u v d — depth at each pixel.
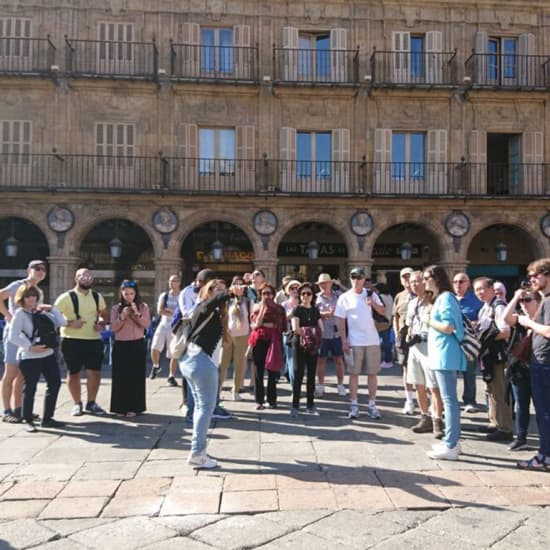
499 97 18.16
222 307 5.31
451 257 17.69
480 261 19.67
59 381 6.68
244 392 8.94
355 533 3.79
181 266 18.19
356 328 7.09
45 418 6.55
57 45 17.36
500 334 6.17
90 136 17.42
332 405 7.94
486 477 4.89
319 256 19.44
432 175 18.03
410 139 18.53
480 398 8.74
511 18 18.45
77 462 5.27
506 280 19.84
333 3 18.08
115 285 19.05
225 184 17.75
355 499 4.36
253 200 17.22
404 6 18.22
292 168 17.78
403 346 7.41
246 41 17.88
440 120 18.27
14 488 4.58
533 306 5.59
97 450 5.66
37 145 17.19
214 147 18.02
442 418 6.18
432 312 5.56
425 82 18.20
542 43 18.56
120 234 19.06
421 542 3.66
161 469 5.06
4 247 18.42
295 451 5.64
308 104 18.02
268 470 5.04
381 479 4.82
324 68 18.27
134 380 7.17
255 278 9.16
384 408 7.77
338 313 7.24
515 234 19.77
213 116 17.78
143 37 17.66
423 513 4.12
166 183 17.39
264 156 17.55
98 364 7.33
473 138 18.27
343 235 17.67
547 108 18.42
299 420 6.99
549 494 4.50
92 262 18.98
